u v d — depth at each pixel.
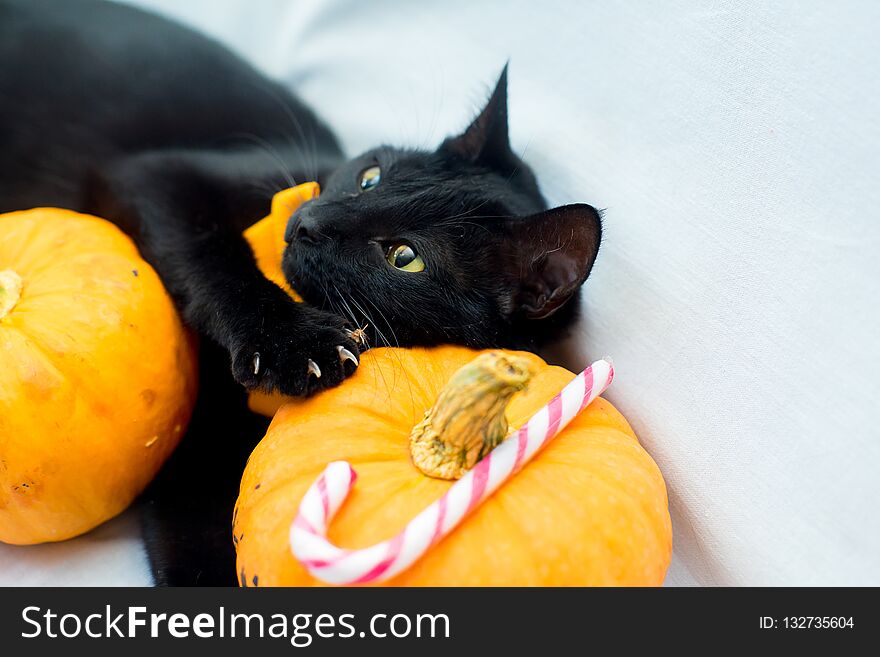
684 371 0.48
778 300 0.45
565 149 0.55
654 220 0.50
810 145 0.45
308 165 0.65
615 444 0.44
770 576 0.45
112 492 0.50
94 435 0.48
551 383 0.47
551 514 0.40
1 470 0.46
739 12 0.47
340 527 0.39
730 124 0.47
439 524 0.38
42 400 0.46
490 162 0.58
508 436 0.41
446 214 0.53
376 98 0.66
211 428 0.57
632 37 0.52
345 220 0.52
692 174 0.49
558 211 0.50
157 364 0.50
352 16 0.68
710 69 0.48
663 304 0.49
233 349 0.49
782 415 0.45
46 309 0.47
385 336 0.51
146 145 0.66
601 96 0.53
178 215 0.60
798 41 0.45
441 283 0.52
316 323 0.50
